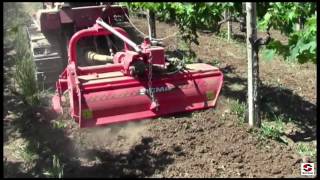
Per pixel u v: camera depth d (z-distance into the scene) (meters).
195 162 5.43
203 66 5.80
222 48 11.75
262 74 9.76
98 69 5.59
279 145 5.99
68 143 5.93
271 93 8.38
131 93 5.30
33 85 7.52
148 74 5.34
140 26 12.92
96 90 5.21
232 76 9.17
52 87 8.01
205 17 7.27
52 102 7.09
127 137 5.99
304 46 4.32
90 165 5.40
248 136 6.11
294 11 6.23
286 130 6.66
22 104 7.45
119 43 7.49
